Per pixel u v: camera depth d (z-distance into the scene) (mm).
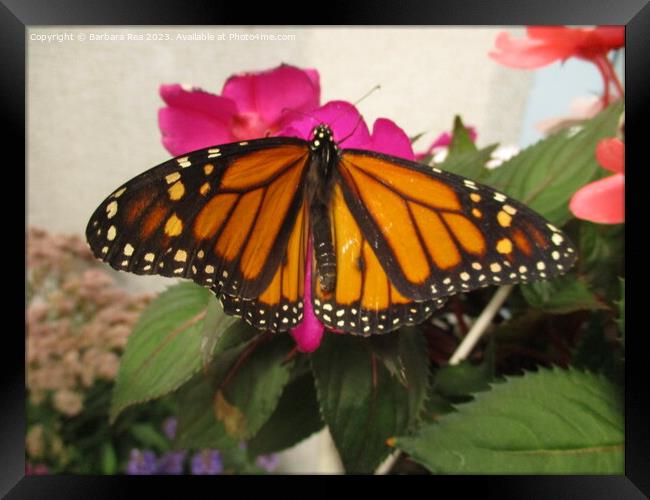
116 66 443
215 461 454
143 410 491
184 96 140
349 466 133
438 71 311
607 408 124
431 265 128
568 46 164
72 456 460
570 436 122
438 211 128
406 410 135
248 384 156
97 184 488
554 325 168
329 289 128
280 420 174
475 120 301
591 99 191
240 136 147
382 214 132
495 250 123
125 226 115
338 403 135
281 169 133
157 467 471
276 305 126
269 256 128
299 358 158
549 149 159
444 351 175
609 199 135
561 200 152
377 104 323
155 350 153
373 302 128
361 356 139
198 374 160
